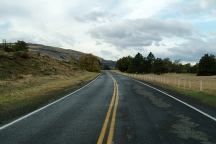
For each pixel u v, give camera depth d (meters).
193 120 11.66
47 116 12.76
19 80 36.28
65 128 10.12
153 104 17.00
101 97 21.38
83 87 33.31
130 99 19.89
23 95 22.27
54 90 27.69
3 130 9.87
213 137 8.78
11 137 8.84
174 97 21.20
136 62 153.75
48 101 18.83
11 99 19.39
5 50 62.78
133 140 8.40
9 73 41.41
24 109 14.76
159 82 45.59
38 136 8.94
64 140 8.41
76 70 92.31
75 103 17.64
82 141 8.28
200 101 18.56
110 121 11.45
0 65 43.97
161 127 10.27
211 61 121.69
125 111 14.16
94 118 12.17
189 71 162.88
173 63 165.38
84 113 13.57
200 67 122.19
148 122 11.23
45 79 43.78
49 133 9.34
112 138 8.62
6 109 14.91
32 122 11.31
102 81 49.31
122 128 10.09
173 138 8.65
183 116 12.62
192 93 24.11
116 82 45.59
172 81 50.19
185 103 17.38
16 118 12.27
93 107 15.73
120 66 183.50
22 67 50.28
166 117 12.38
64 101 18.78
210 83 45.81
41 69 55.94
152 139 8.52
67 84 37.62
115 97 21.27
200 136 8.91
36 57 66.38
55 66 69.50
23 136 8.95
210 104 16.80
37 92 25.06
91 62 141.50
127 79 58.75
